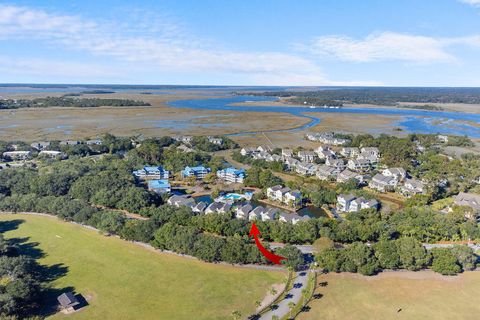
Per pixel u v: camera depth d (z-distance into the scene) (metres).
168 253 100.75
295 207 137.75
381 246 95.19
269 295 81.44
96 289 84.50
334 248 97.00
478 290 84.50
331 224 111.62
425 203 141.00
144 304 78.75
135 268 93.06
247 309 76.56
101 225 112.50
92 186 141.50
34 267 92.12
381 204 139.75
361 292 82.94
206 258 94.31
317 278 88.50
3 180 149.00
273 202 144.12
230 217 117.94
